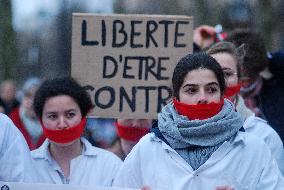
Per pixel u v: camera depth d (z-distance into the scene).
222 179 7.15
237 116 7.24
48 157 8.44
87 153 8.48
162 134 7.31
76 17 9.34
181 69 7.31
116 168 8.47
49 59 31.92
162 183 7.22
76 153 8.48
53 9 31.05
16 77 28.72
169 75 9.34
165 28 9.36
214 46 8.80
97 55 9.34
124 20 9.35
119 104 9.32
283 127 10.34
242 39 9.97
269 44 25.38
